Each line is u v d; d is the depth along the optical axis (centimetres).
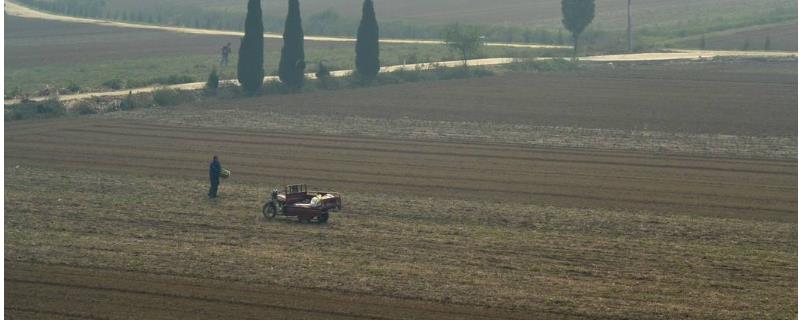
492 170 19050
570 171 19012
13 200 16225
